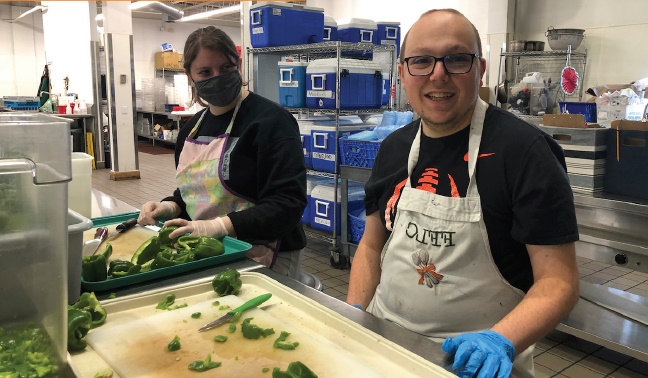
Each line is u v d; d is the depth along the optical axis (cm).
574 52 534
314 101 414
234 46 186
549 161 117
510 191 121
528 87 517
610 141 266
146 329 101
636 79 526
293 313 110
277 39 432
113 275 125
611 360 271
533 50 546
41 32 1377
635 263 253
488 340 94
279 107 193
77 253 110
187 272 133
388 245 141
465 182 127
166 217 192
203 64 180
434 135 136
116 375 86
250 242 180
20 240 78
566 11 573
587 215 267
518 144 121
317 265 421
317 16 445
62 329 81
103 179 783
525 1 606
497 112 131
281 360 89
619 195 264
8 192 77
